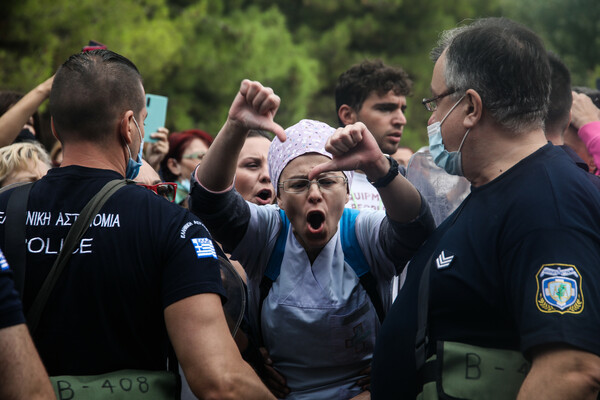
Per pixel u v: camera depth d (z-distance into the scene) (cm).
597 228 180
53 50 997
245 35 1291
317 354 240
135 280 193
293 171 238
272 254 245
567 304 169
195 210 230
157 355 201
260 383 191
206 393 184
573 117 360
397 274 244
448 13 1534
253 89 211
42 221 198
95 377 189
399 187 220
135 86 215
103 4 1065
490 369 182
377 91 412
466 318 189
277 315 239
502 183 193
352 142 212
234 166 224
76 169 204
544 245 175
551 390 167
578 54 1625
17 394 162
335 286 240
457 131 204
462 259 190
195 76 1244
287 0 1498
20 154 330
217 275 198
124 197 200
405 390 203
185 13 1264
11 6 991
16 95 402
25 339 165
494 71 196
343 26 1448
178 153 466
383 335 213
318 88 1341
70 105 207
